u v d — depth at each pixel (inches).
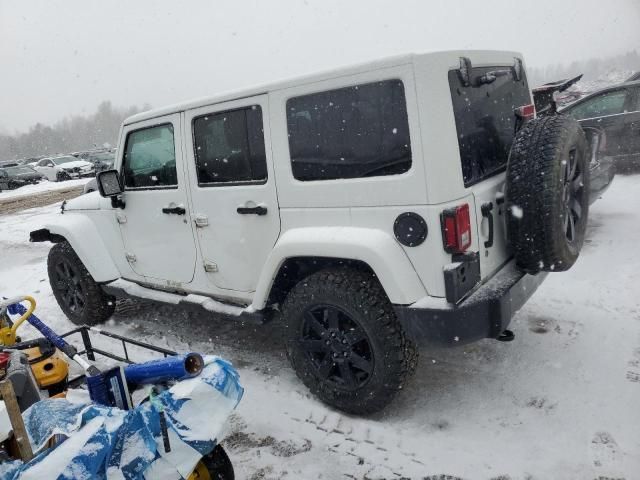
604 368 134.1
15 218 563.2
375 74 108.4
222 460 93.9
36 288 280.2
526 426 115.9
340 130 116.3
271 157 129.3
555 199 108.8
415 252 109.7
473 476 103.3
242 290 146.9
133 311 217.8
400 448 113.8
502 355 145.8
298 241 121.9
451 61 109.2
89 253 187.0
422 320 109.0
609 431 110.9
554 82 179.2
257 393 142.6
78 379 115.5
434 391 133.2
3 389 74.9
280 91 124.0
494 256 120.5
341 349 123.0
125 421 77.0
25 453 76.4
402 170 109.0
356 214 116.3
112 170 165.9
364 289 116.6
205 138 143.9
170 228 160.6
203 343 178.7
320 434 122.0
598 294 177.9
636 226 243.8
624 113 324.8
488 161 124.0
